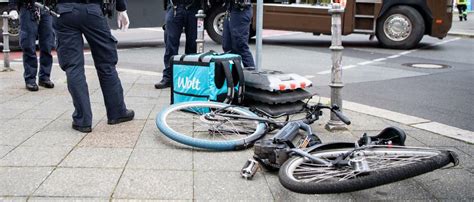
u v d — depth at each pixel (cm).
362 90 786
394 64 1078
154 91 704
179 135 441
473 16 3219
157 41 1522
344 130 511
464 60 1146
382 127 532
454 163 335
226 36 676
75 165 399
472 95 750
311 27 1343
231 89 527
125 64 1049
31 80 698
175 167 400
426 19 1332
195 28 718
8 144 447
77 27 480
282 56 1187
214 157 425
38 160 408
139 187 361
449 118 605
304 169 343
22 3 677
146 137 475
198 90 549
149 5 1338
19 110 576
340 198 350
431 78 903
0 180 368
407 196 354
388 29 1344
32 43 690
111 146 447
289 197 351
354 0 1324
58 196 344
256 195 353
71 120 531
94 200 339
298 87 548
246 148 445
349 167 327
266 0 1378
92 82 770
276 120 505
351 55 1223
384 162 327
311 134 429
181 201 342
